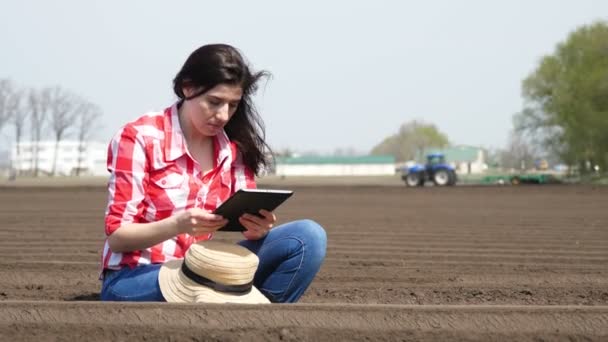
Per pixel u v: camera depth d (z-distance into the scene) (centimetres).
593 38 4931
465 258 889
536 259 882
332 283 683
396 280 705
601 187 3055
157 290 426
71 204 2077
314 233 448
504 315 402
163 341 370
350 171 8731
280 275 453
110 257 439
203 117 423
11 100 6981
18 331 382
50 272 732
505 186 3325
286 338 370
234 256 418
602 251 970
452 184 3766
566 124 4694
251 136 457
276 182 4647
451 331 389
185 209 436
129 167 425
